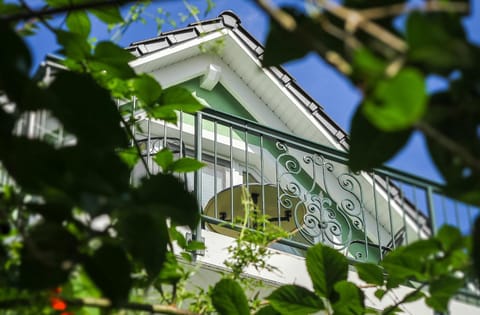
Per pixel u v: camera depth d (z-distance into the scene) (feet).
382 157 3.65
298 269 17.74
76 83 4.10
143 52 27.73
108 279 3.88
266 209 23.95
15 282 4.63
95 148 3.95
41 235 3.95
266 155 29.01
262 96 30.76
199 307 8.02
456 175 3.29
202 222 18.29
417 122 2.66
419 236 16.37
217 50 7.98
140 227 3.99
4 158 3.61
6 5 4.92
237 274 9.96
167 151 6.45
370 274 6.52
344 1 3.57
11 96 3.64
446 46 2.67
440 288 4.93
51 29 4.99
